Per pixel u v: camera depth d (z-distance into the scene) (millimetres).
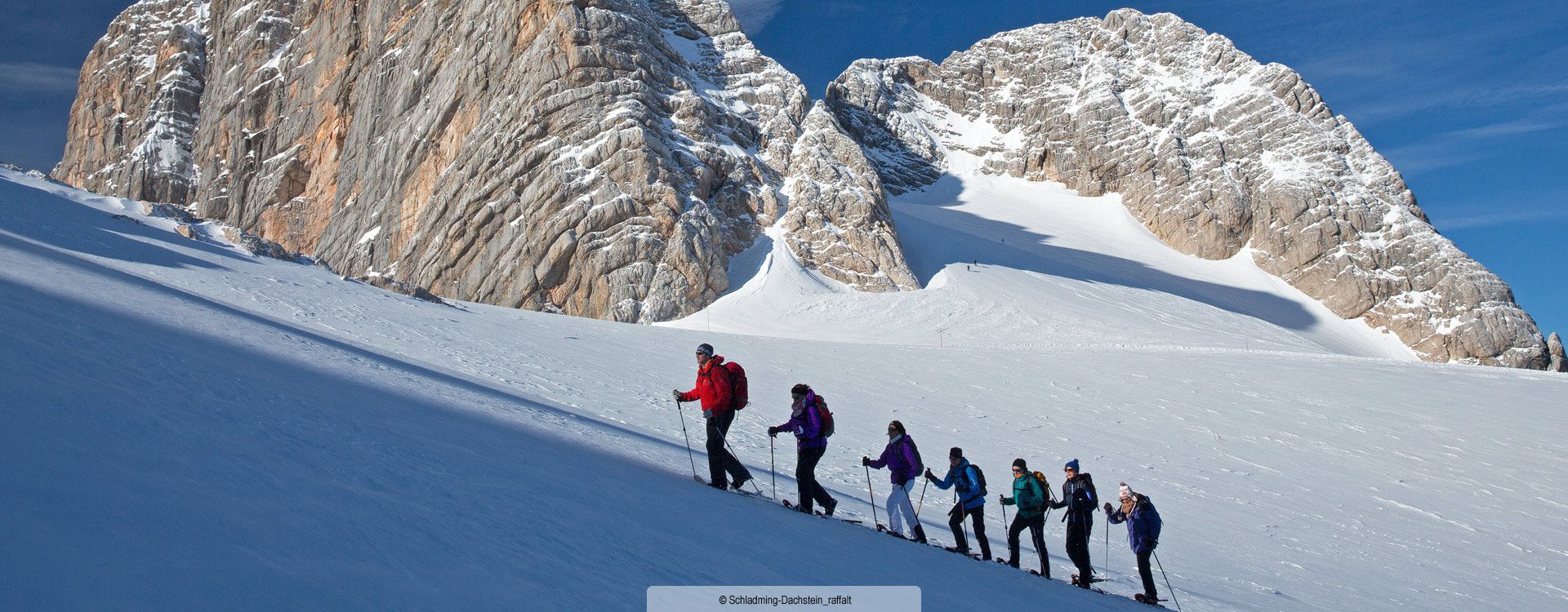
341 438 6414
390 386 13102
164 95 126812
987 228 107125
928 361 36594
